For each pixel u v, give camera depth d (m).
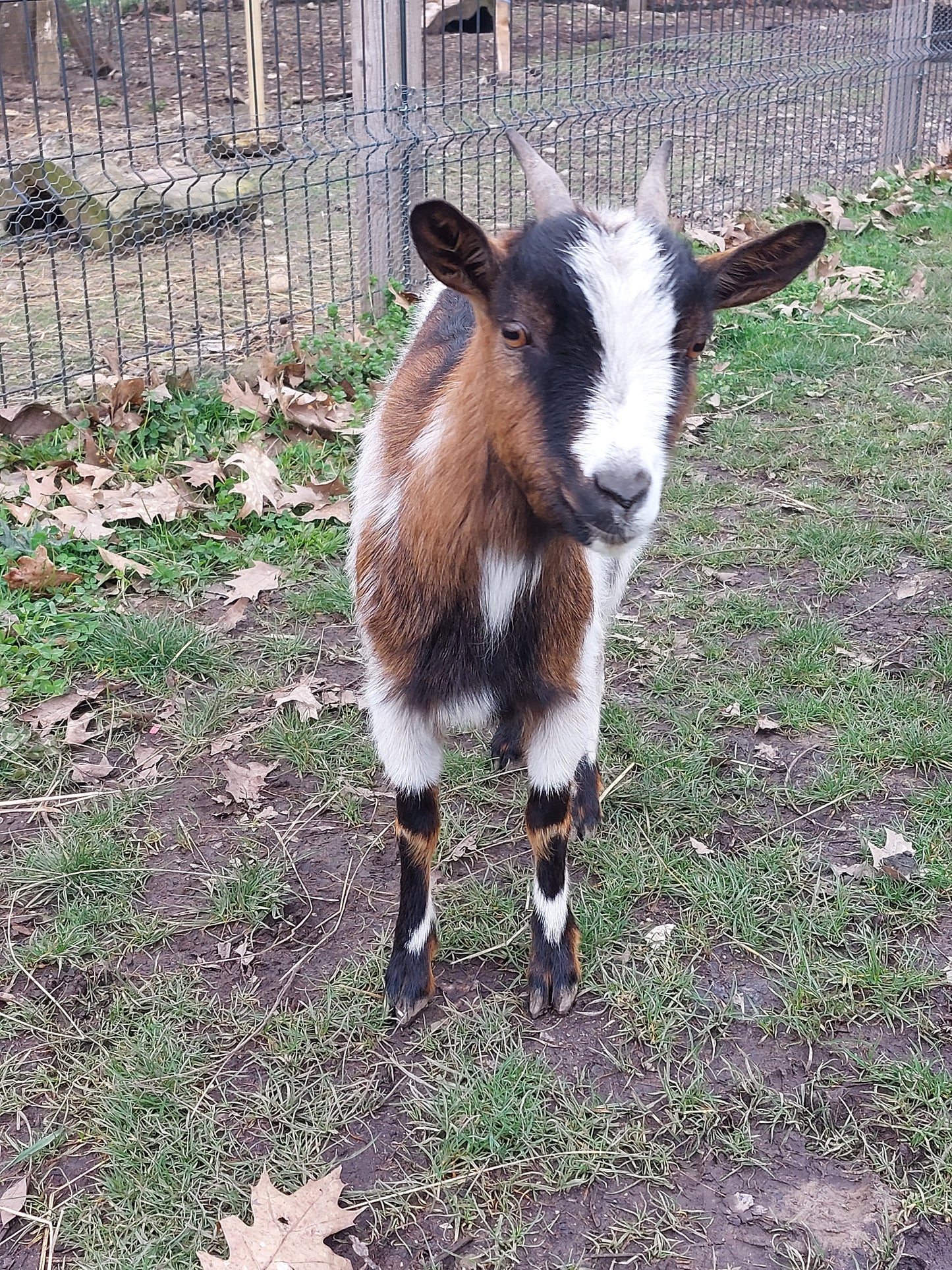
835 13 3.69
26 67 3.49
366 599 0.88
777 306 2.20
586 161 2.74
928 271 2.36
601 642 0.98
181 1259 0.74
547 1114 0.82
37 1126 0.82
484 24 3.99
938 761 1.15
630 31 3.73
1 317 2.00
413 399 0.88
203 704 1.24
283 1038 0.88
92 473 1.55
